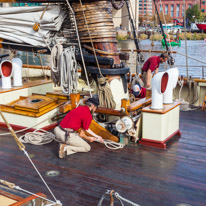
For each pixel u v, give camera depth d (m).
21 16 6.04
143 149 5.08
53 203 2.58
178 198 3.58
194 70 18.81
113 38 5.92
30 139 5.38
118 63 5.95
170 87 5.55
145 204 3.44
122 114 5.28
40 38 6.02
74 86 6.04
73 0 5.75
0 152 4.99
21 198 2.54
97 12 5.73
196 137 5.66
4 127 6.21
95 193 3.68
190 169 4.34
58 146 5.27
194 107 7.80
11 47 6.51
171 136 5.42
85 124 4.65
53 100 6.21
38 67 9.88
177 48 43.16
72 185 3.88
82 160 4.66
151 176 4.13
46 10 6.00
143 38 55.97
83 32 5.88
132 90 6.70
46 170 4.32
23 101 6.19
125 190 3.76
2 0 6.29
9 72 6.79
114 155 4.84
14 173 4.23
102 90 5.62
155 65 6.80
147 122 5.17
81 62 6.26
